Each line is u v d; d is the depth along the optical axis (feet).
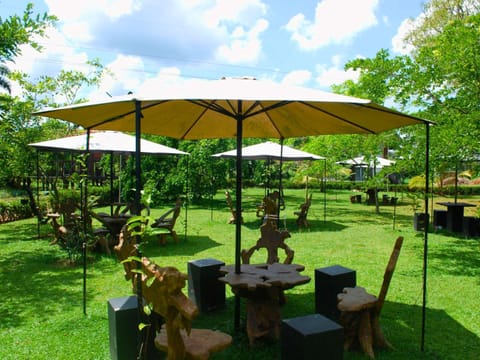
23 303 16.02
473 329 13.65
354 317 11.98
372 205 61.36
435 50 23.11
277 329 12.78
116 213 29.68
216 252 25.91
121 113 12.39
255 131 19.10
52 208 33.50
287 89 10.26
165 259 23.88
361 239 31.14
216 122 17.76
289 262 15.75
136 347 10.62
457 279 19.71
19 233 32.60
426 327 13.78
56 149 28.37
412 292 17.61
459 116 21.57
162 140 60.08
